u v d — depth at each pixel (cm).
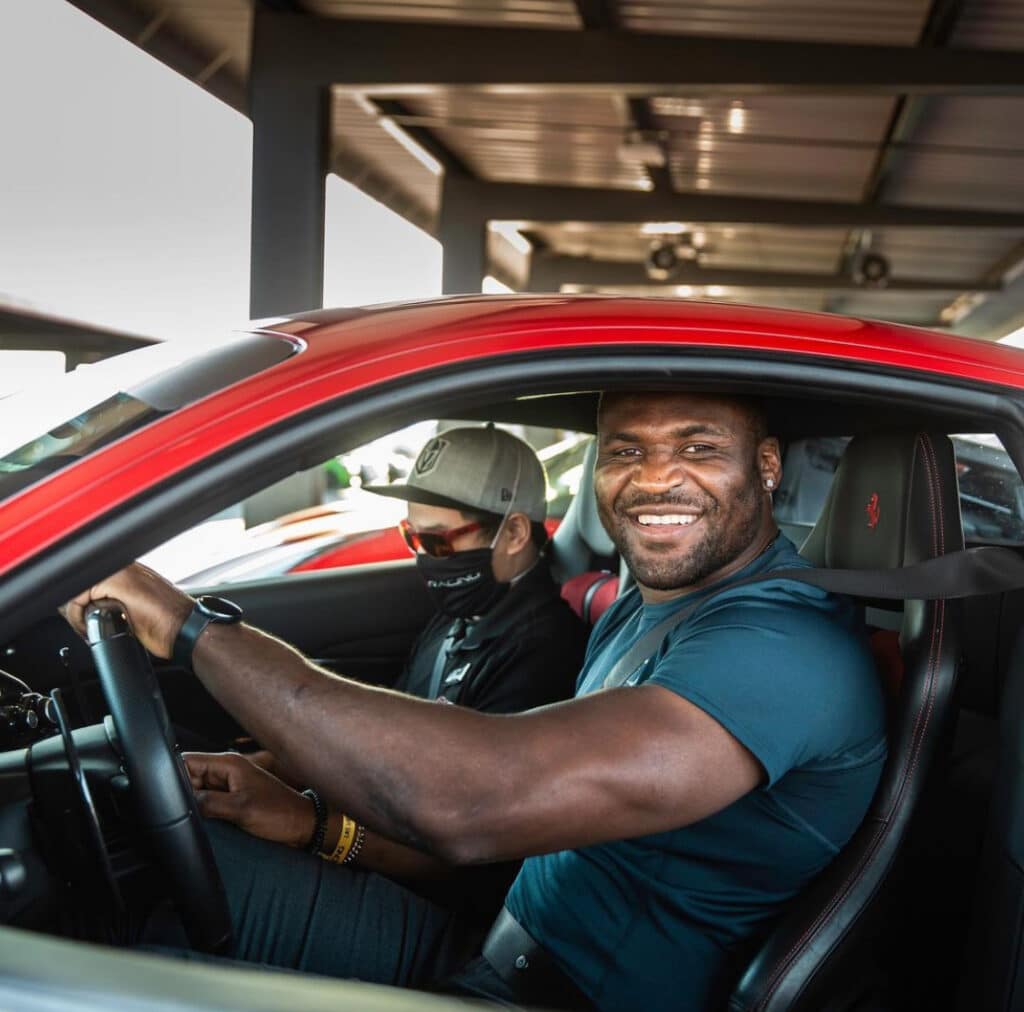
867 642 136
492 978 141
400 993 62
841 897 128
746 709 119
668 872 131
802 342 118
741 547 136
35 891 120
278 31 752
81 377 111
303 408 97
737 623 126
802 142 1110
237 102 981
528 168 1270
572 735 113
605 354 111
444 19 789
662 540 133
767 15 768
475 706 188
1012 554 130
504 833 110
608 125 1091
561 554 288
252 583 272
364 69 751
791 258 1723
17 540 85
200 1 773
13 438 98
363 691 112
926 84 747
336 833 163
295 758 109
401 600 284
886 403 120
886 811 132
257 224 747
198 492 91
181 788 115
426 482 189
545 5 759
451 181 1309
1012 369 125
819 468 196
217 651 111
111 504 88
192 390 97
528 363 108
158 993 58
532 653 189
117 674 111
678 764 115
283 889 149
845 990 134
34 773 124
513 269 1791
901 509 140
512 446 193
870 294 2023
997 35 781
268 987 59
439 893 175
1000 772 133
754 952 131
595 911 134
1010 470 194
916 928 159
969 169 1162
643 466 133
